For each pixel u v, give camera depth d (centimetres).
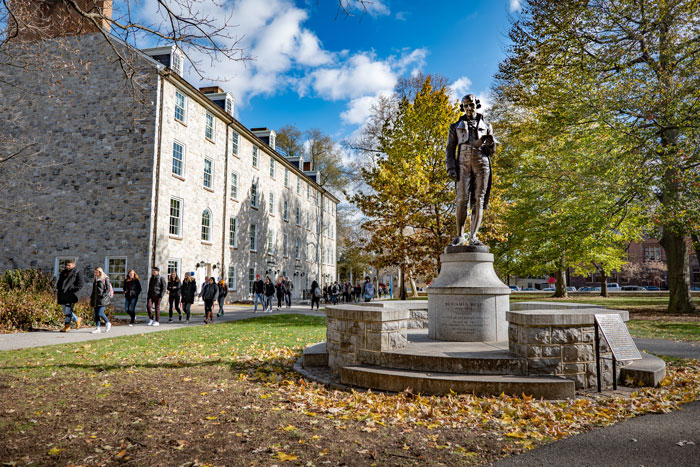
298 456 355
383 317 611
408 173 2072
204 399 527
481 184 822
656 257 6488
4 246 2178
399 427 428
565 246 1928
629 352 570
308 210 4547
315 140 5225
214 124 2666
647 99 1559
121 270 2094
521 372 562
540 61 1850
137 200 2100
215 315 1900
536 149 2172
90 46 2172
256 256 3253
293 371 702
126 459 349
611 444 374
